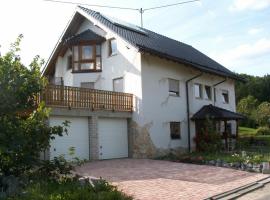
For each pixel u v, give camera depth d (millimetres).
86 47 26562
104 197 9852
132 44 23750
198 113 28531
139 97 23984
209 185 14430
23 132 10336
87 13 26516
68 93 20328
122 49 25031
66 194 9727
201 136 26984
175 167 19031
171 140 26000
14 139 10031
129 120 24281
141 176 16016
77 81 26500
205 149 26219
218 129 28641
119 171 17328
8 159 10273
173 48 29875
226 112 28578
